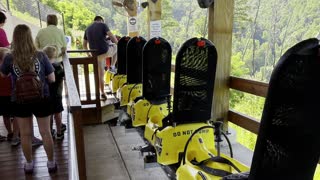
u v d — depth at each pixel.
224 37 3.34
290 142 0.99
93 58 5.10
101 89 5.58
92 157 3.93
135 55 4.01
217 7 3.22
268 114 0.93
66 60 3.32
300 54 0.86
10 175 2.60
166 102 3.37
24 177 2.56
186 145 2.26
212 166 2.06
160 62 3.21
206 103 2.40
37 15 15.96
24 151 2.56
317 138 1.03
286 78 0.89
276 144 0.98
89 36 5.41
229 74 3.51
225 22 3.29
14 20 13.42
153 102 3.34
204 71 2.27
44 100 2.38
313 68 0.90
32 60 2.21
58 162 2.84
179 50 2.10
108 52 5.55
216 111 3.53
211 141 2.46
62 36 4.07
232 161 2.06
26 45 2.19
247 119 3.29
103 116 5.41
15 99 2.27
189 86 2.26
